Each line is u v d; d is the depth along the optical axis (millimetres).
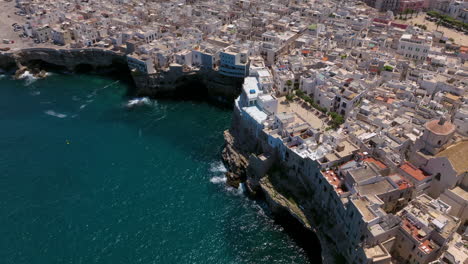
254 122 154500
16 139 173250
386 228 99875
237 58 197875
